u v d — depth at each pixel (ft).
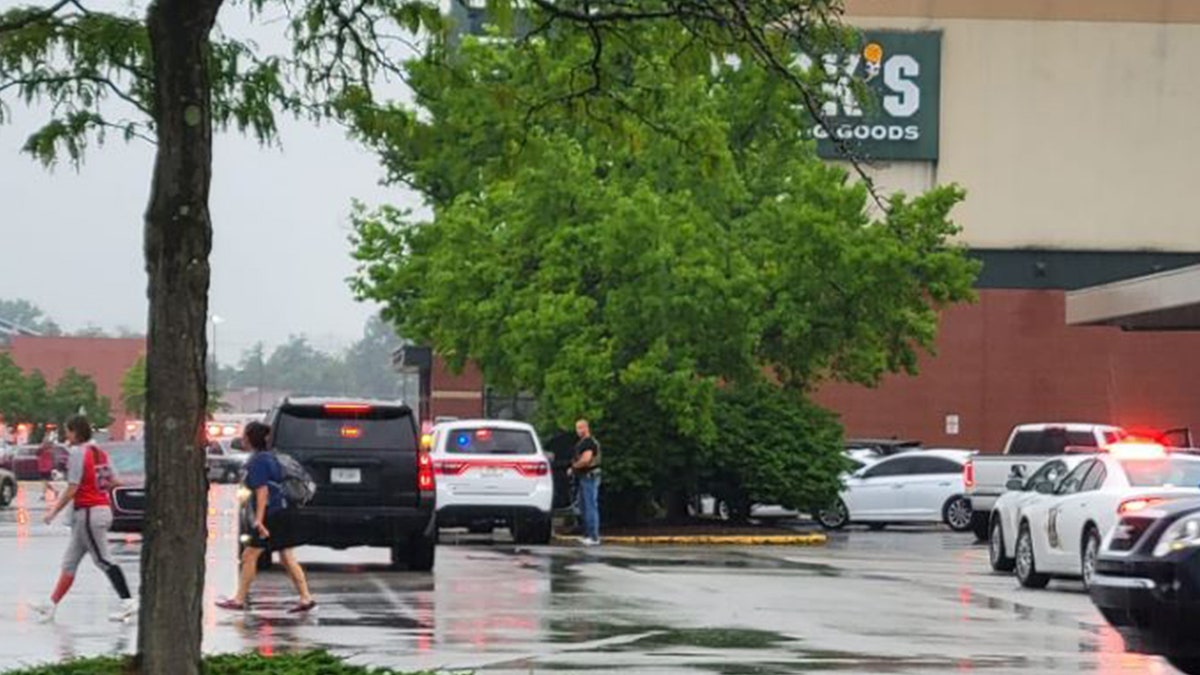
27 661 53.36
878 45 217.36
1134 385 212.43
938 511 157.89
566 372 132.87
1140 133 224.12
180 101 37.45
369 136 42.27
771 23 39.83
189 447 37.68
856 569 100.32
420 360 206.28
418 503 88.38
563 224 136.98
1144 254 223.10
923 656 56.90
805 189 139.44
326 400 88.99
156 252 37.52
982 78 223.30
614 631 63.26
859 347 142.41
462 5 46.93
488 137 55.72
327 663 44.75
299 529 87.25
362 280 155.63
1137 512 51.24
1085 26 224.33
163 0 37.45
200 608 38.14
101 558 67.21
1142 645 49.93
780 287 138.31
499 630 63.26
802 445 140.26
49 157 41.06
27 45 40.22
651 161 139.23
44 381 390.21
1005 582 92.58
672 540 131.13
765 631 63.87
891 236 137.49
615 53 43.09
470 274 139.23
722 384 147.43
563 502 142.41
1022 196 223.10
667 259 132.77
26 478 284.82
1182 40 225.15
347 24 41.45
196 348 37.70
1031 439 139.44
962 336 213.25
